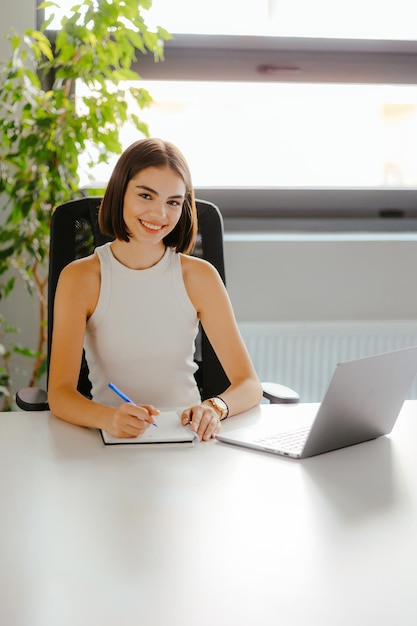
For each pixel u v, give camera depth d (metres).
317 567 1.28
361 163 3.63
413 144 3.66
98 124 2.84
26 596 1.18
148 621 1.12
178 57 3.40
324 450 1.81
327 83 3.52
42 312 3.04
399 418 2.11
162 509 1.49
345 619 1.14
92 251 2.40
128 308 2.20
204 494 1.56
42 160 2.78
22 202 2.85
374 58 3.52
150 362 2.22
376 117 3.61
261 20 3.44
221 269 2.48
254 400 2.14
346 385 1.73
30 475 1.63
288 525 1.43
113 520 1.44
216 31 3.41
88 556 1.30
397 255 3.44
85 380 2.40
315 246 3.38
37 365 3.05
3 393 2.95
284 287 3.39
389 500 1.56
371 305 3.46
